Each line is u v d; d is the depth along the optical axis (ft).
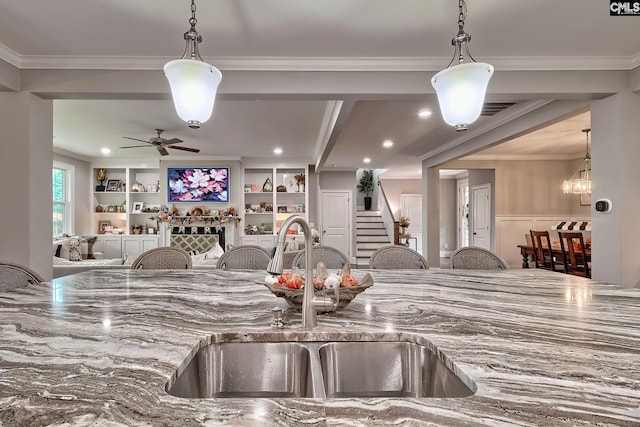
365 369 3.67
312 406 2.19
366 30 8.45
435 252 24.70
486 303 4.95
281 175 27.89
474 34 8.67
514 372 2.70
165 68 5.38
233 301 5.09
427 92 10.14
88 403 2.19
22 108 9.88
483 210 27.37
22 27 8.28
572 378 2.59
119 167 26.17
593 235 10.96
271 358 3.70
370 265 9.18
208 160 25.52
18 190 9.87
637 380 2.56
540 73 10.19
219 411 2.12
